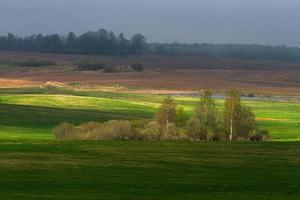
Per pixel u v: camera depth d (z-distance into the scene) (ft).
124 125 322.14
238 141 300.81
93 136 318.45
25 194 150.71
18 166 202.49
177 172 201.16
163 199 147.95
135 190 163.12
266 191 167.12
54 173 190.90
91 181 176.96
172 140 308.40
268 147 273.33
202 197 153.07
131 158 230.89
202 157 238.68
